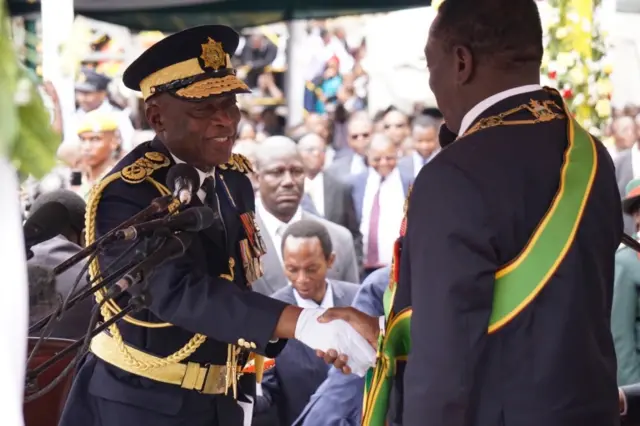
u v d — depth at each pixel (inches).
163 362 123.0
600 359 101.3
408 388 97.2
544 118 102.8
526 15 104.2
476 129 102.0
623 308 195.6
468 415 96.6
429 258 96.5
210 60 126.3
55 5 225.6
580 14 218.5
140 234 100.9
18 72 58.0
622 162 331.6
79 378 127.9
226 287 116.9
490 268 96.3
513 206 97.6
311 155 313.7
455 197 96.9
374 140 304.2
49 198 194.7
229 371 126.8
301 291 207.0
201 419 126.0
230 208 131.7
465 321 94.8
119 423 123.8
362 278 294.5
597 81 220.8
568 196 99.1
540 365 97.4
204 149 125.6
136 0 227.8
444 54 105.7
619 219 105.7
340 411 170.1
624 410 142.4
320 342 113.3
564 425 97.3
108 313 122.0
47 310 135.2
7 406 60.6
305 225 208.1
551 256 97.7
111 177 123.5
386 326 106.1
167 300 116.0
